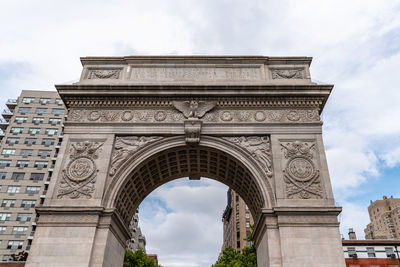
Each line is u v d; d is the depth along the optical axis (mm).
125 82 28984
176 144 26328
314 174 24625
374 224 159500
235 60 30344
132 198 28422
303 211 22844
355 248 48188
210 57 30438
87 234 22094
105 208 23281
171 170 30250
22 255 35250
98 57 30438
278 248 22188
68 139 26203
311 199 23672
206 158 28578
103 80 29172
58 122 84750
